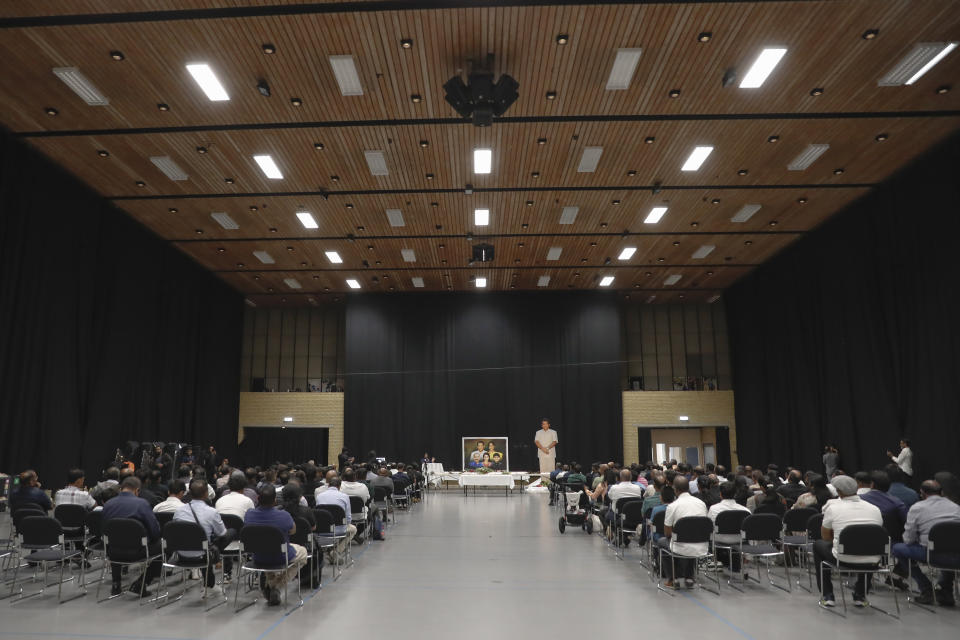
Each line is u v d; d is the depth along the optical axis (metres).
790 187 15.74
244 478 8.85
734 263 22.55
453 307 26.31
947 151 13.37
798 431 20.77
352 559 10.05
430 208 17.16
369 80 11.06
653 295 27.08
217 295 24.19
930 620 6.57
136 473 14.24
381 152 13.82
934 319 14.06
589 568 9.39
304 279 24.22
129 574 8.76
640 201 16.69
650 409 25.84
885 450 16.11
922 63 10.46
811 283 19.70
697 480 10.96
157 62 10.50
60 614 6.81
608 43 10.05
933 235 13.98
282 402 26.42
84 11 9.22
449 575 8.92
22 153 13.37
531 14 9.38
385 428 25.38
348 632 6.24
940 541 6.64
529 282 24.95
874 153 13.90
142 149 13.59
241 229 18.64
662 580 8.42
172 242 19.81
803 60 10.49
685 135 13.08
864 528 6.68
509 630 6.31
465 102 10.40
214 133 12.91
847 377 17.75
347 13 9.34
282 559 7.09
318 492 9.95
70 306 15.16
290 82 11.11
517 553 10.62
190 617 6.73
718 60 10.50
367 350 25.95
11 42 9.92
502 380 25.72
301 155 13.95
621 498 10.54
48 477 14.36
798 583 8.37
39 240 14.05
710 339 27.98
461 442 25.25
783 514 9.28
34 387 13.98
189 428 21.61
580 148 13.66
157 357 19.59
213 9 9.23
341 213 17.45
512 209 17.30
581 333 25.97
